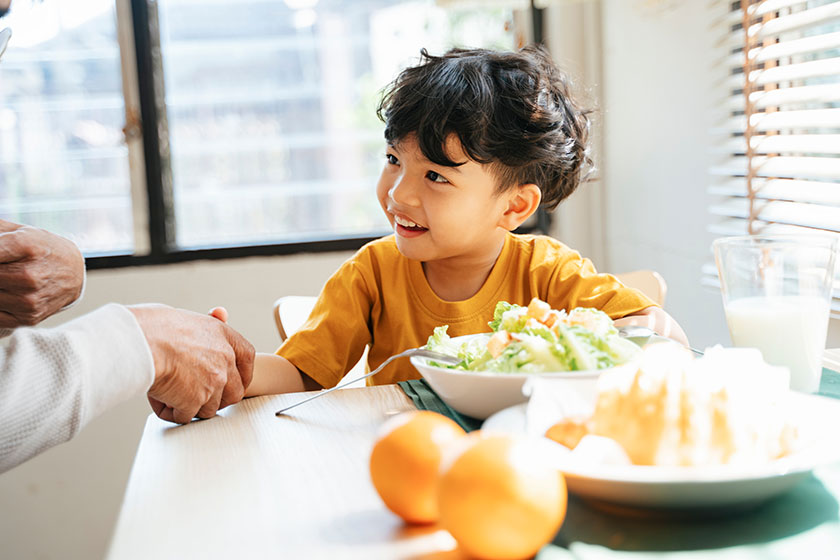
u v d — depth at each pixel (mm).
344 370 1168
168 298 2127
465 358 794
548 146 1170
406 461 515
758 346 813
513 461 462
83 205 2152
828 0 1338
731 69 1575
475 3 1748
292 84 2248
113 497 2131
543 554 476
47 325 2082
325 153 2291
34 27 2084
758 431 549
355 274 1223
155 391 792
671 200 1819
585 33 2170
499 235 1202
